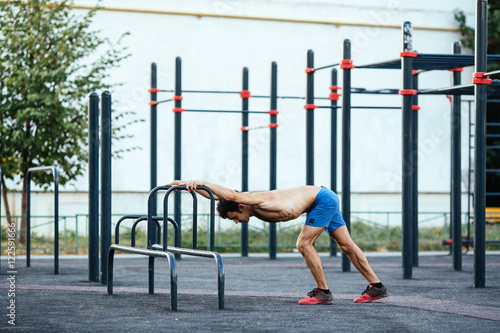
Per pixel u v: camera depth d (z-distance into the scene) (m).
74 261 15.98
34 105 19.75
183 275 12.47
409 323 7.01
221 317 7.35
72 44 20.47
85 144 19.92
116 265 14.70
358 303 8.56
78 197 24.30
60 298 8.94
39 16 19.89
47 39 20.23
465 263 15.94
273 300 8.84
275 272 13.23
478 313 7.75
